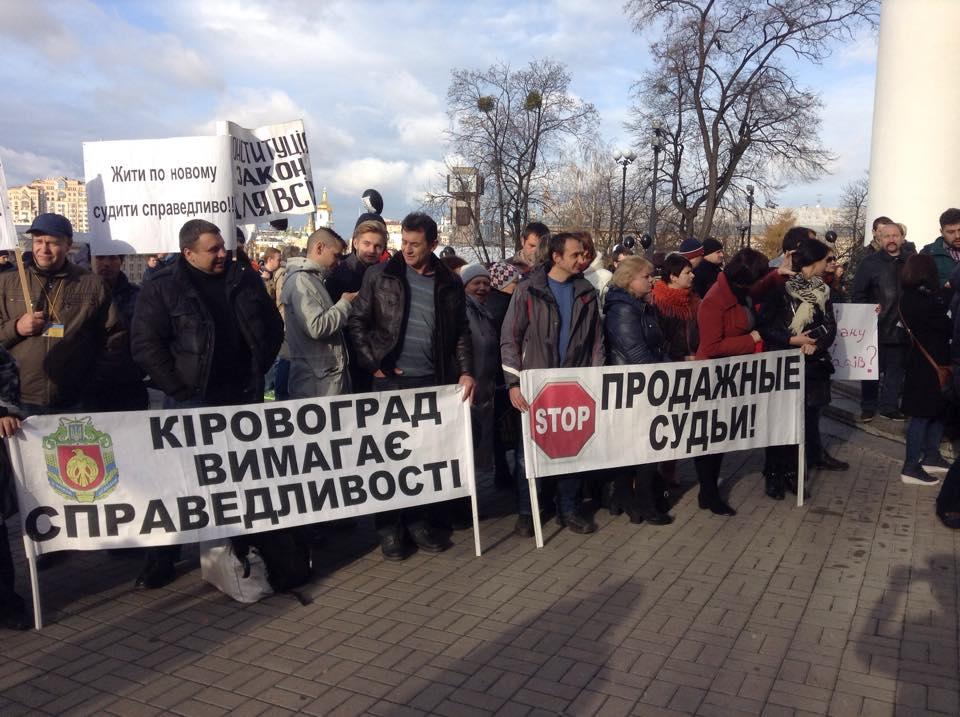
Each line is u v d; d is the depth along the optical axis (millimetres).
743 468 7238
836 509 5906
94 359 5016
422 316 4977
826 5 27406
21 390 4703
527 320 5246
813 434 6789
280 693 3383
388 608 4238
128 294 6008
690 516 5797
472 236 38781
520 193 37562
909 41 11188
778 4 27953
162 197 5617
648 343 5527
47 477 4078
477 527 5008
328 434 4594
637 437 5410
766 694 3330
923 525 5512
